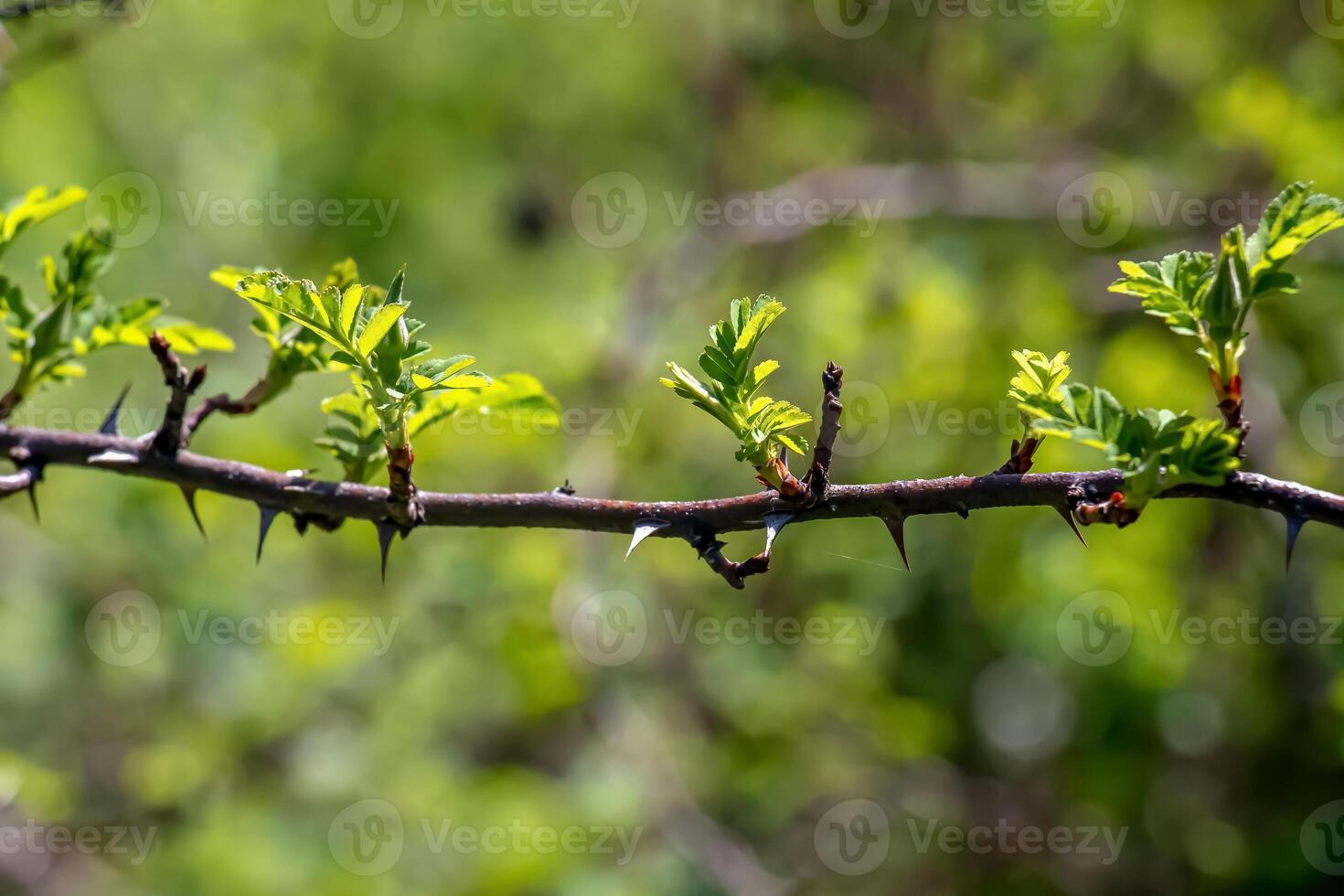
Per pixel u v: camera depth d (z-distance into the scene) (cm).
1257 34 1154
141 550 1249
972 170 1190
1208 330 337
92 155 1552
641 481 1152
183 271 1488
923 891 1157
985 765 1184
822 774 1110
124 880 1193
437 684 1134
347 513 384
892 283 1120
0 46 618
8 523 1329
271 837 1088
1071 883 1123
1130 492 313
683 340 1230
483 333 1359
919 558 1091
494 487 1101
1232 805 1054
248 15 1641
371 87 1664
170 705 1252
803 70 1298
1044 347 1067
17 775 966
